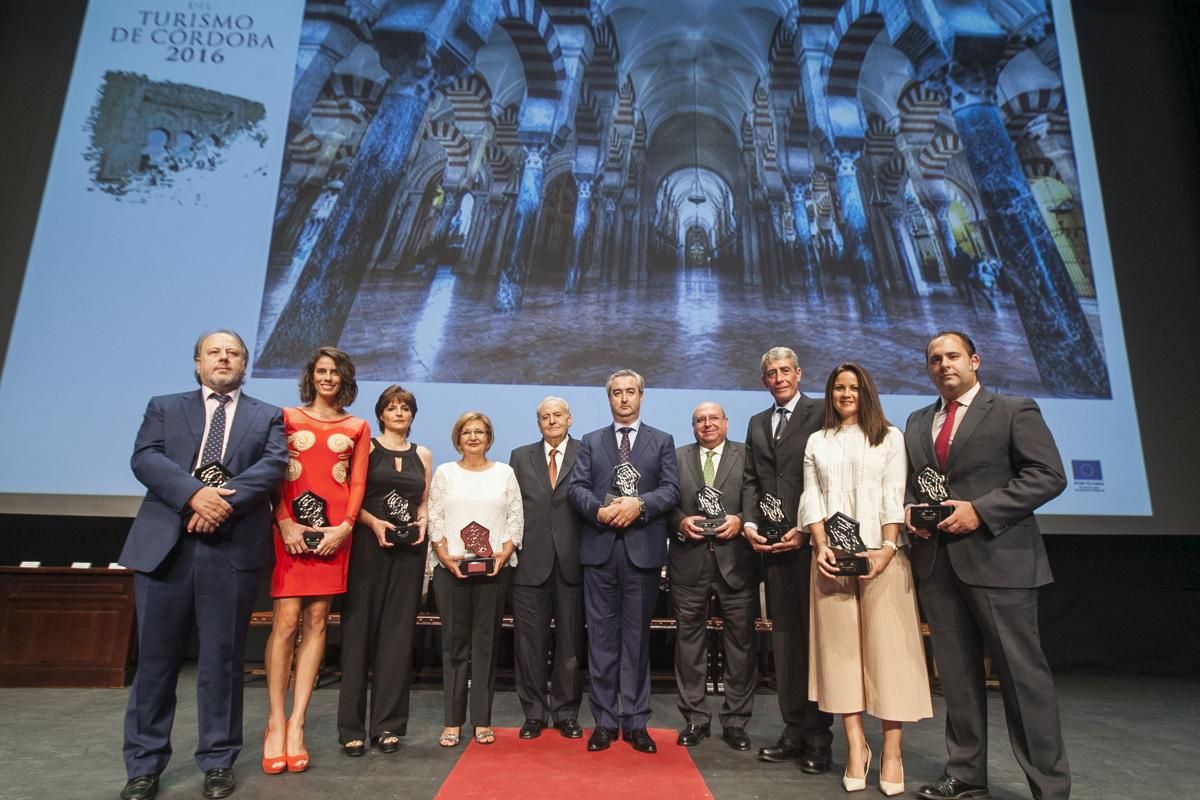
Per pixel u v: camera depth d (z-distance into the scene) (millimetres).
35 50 4230
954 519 1794
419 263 4027
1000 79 4422
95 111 4145
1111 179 4281
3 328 3752
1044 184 4254
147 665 1810
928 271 4094
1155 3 4633
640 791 1871
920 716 1855
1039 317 4027
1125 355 3973
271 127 4180
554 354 3914
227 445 1937
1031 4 4562
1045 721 1728
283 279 3951
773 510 2195
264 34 4316
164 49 4266
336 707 3023
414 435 3732
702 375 3895
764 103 4363
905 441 2045
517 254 4066
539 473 2613
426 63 4320
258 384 3789
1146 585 4234
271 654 2076
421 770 2039
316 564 2107
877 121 4340
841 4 4500
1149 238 4188
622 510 2297
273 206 4059
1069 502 3719
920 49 4457
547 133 4270
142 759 1780
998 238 4160
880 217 4184
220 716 1854
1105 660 4176
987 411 1917
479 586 2393
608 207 4176
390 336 3904
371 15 4363
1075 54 4488
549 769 2055
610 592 2398
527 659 2480
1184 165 4344
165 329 3836
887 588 1927
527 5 4438
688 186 4223
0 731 2471
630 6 4473
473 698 2346
